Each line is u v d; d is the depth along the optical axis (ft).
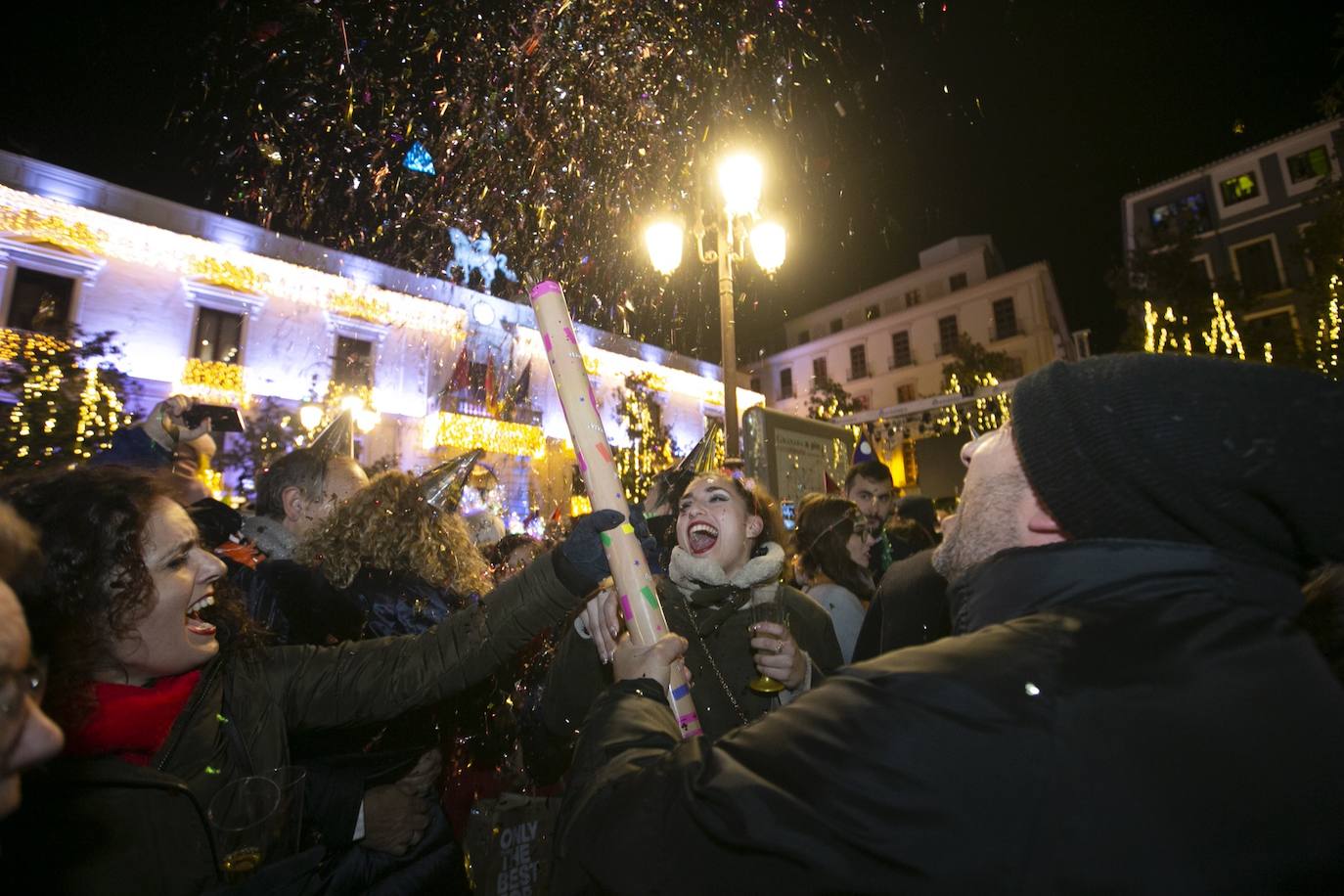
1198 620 2.04
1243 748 1.79
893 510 12.91
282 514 7.40
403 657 4.53
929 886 1.86
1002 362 71.36
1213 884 1.68
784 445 14.20
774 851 2.01
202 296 46.26
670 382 64.80
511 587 4.49
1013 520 2.65
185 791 3.54
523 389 54.29
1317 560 2.18
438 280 53.52
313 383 48.57
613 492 3.88
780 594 7.00
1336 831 1.71
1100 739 1.83
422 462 51.06
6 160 40.37
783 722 2.23
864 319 106.11
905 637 5.86
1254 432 2.00
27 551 3.23
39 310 41.27
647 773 2.42
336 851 4.84
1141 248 52.85
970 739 1.91
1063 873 1.76
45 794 3.34
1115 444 2.15
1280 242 62.44
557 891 2.56
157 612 3.81
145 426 7.53
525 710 6.91
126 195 44.06
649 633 3.56
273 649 4.69
